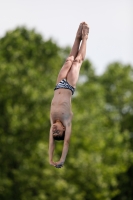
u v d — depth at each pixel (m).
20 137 58.31
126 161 73.06
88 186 61.78
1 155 56.69
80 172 60.44
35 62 66.94
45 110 59.38
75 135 61.91
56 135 20.81
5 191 55.62
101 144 65.38
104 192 62.84
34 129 58.31
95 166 60.78
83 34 21.95
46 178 57.44
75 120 61.44
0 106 58.66
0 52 62.41
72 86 21.39
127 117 85.88
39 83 60.78
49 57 69.12
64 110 20.91
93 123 67.31
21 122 57.66
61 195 58.09
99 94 72.81
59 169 57.66
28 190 58.38
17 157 57.16
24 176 56.81
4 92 58.72
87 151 63.91
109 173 63.69
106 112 86.12
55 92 21.39
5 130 58.28
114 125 82.62
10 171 57.94
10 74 58.78
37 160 57.81
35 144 57.78
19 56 64.62
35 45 68.62
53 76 63.69
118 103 88.31
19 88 58.56
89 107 69.38
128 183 82.62
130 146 82.06
